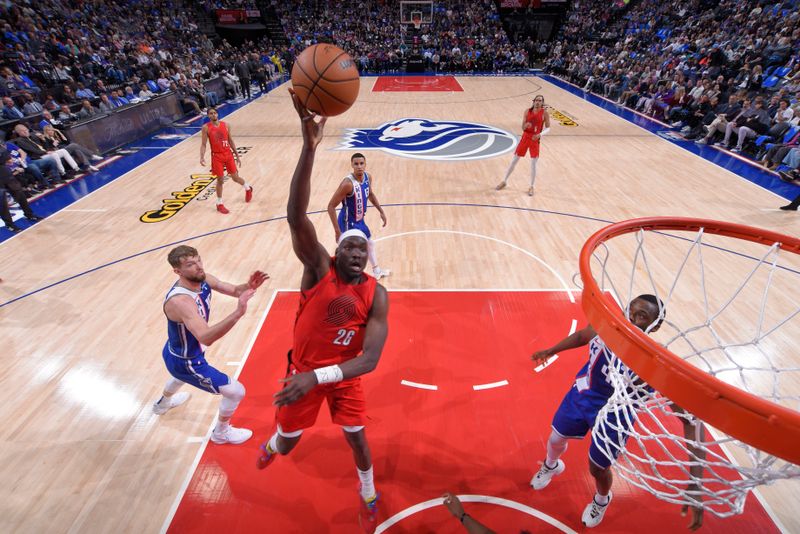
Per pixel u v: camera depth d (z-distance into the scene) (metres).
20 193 6.94
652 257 6.01
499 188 8.35
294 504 3.04
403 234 6.72
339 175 9.08
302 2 27.69
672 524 2.93
